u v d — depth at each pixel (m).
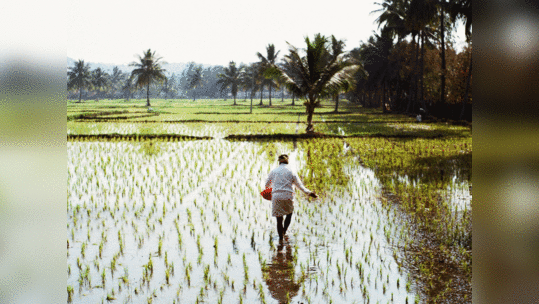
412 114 48.09
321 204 8.59
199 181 10.99
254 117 46.38
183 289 4.57
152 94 178.50
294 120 40.34
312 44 24.09
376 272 5.03
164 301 4.29
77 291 4.48
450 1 38.62
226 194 9.55
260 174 12.15
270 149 17.91
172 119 40.31
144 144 19.45
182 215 7.73
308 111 24.94
